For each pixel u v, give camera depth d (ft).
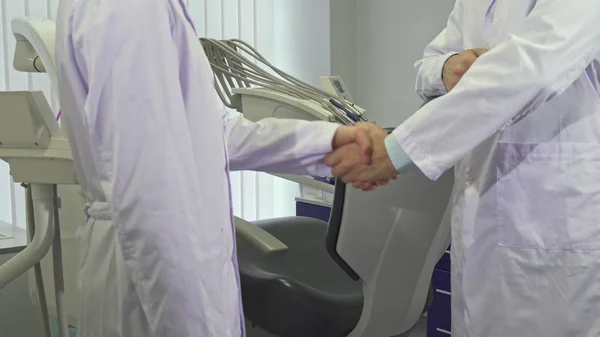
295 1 11.00
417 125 3.63
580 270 3.91
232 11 10.54
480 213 4.14
